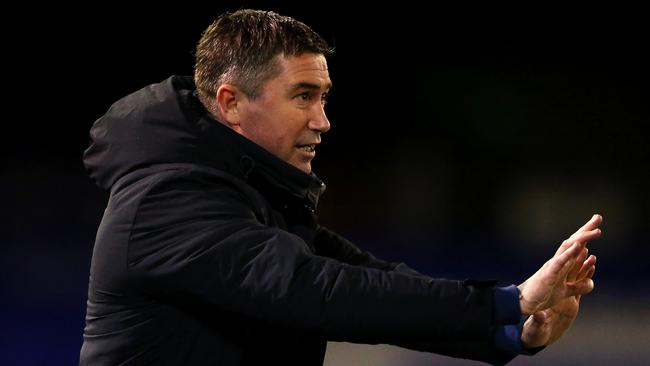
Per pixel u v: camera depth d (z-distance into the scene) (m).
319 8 29.41
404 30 29.91
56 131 28.16
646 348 13.26
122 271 4.41
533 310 4.20
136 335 4.49
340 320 4.10
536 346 5.05
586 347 13.34
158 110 4.67
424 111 30.28
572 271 4.31
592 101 29.83
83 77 28.28
